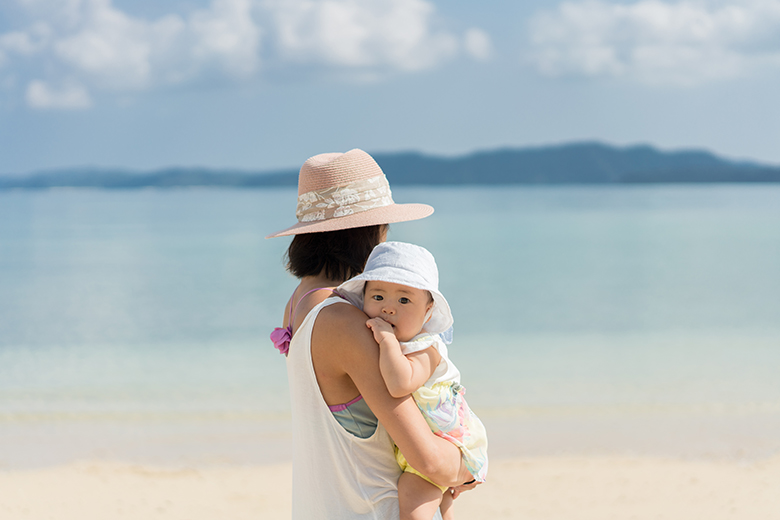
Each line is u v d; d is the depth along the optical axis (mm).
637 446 6516
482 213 75438
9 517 4922
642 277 25375
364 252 1960
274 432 7133
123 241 42875
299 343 1763
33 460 6270
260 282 24656
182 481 5727
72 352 12656
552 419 7488
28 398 8758
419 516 1713
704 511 4910
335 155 2033
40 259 32375
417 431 1644
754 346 12406
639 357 11383
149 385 9523
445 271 28234
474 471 1774
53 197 182000
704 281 23812
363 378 1649
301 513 1812
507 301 20250
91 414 7883
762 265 28172
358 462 1722
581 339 13633
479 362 11039
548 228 51438
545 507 5059
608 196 153500
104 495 5398
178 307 19078
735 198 129750
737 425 7184
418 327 1767
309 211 1968
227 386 9406
